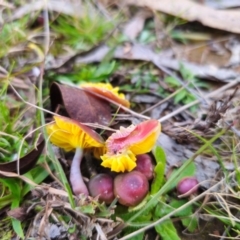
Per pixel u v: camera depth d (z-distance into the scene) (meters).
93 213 0.34
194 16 0.50
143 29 0.50
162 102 0.43
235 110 0.41
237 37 0.49
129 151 0.35
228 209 0.35
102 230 0.34
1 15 0.48
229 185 0.36
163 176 0.36
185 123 0.41
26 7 0.49
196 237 0.36
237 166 0.37
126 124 0.39
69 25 0.49
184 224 0.36
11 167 0.35
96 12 0.51
